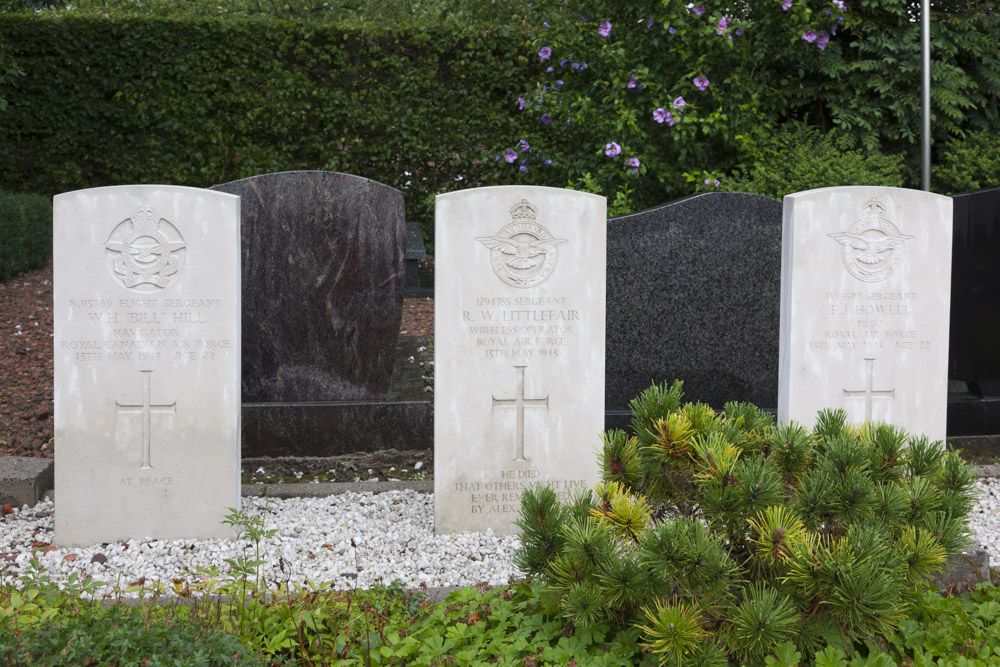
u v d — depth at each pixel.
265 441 6.11
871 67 10.98
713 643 2.84
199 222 4.63
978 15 11.27
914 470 3.30
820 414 3.52
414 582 4.30
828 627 2.93
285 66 12.43
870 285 5.26
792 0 9.30
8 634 2.60
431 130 12.70
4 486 5.22
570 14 10.49
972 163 10.66
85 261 4.59
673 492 3.31
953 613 3.37
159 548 4.64
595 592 2.95
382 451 6.20
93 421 4.67
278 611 3.35
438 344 4.85
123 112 12.23
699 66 8.95
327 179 6.04
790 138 10.25
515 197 4.82
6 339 8.82
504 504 4.96
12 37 11.95
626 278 6.23
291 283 6.11
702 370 6.36
